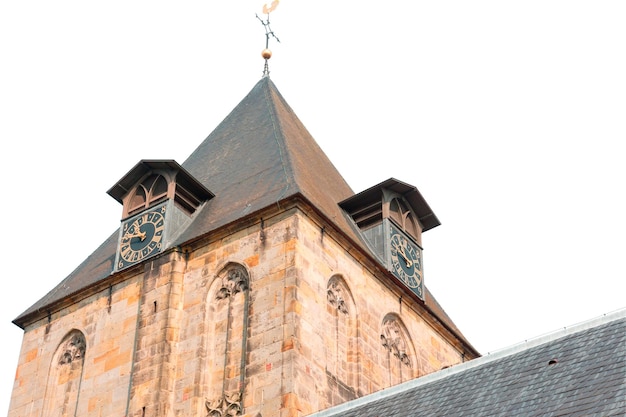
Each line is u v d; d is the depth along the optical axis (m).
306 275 46.44
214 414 44.97
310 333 45.31
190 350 47.03
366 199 53.19
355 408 37.72
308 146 57.16
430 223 55.59
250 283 47.03
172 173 52.25
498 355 35.34
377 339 49.16
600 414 28.56
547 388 31.50
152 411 45.94
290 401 42.97
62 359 51.50
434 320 53.16
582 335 33.81
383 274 50.75
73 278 54.31
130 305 49.91
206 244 49.50
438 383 35.81
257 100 60.44
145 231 51.50
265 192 50.44
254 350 45.28
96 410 48.19
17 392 51.72
